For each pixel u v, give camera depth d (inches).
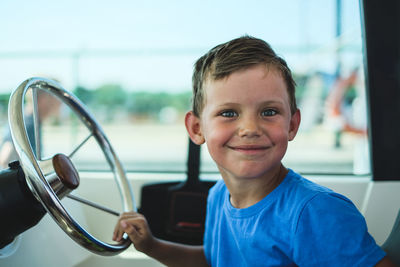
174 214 52.2
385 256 20.8
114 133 218.8
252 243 25.9
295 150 97.5
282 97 23.4
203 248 38.3
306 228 22.2
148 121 215.9
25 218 27.2
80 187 55.2
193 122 29.2
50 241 42.2
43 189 24.5
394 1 48.5
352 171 54.9
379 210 47.2
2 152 54.7
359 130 54.1
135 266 50.2
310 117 100.5
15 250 35.7
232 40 25.2
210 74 24.4
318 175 54.8
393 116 49.1
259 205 26.1
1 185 26.4
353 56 52.8
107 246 29.1
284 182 26.0
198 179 52.1
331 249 21.0
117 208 54.4
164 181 54.0
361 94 52.7
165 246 36.0
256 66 22.9
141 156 89.5
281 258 24.6
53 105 63.6
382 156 48.8
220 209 33.9
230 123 23.3
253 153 22.9
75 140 78.3
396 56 48.8
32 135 59.9
